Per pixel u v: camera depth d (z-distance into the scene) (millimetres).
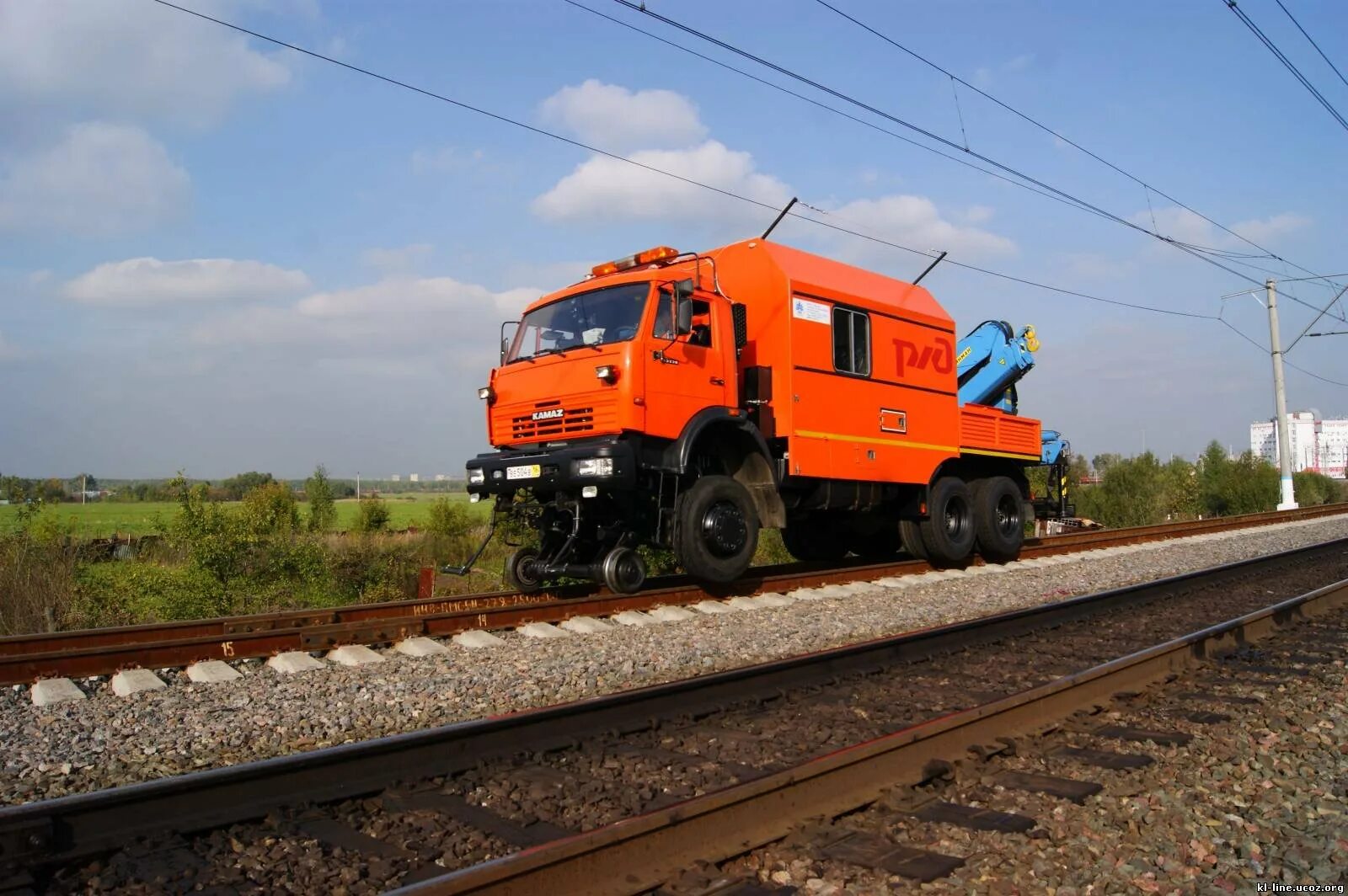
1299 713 6016
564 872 3330
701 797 3824
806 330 11672
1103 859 3734
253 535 14789
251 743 5750
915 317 13641
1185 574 12445
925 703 6266
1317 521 28656
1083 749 5238
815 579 12523
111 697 6676
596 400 9992
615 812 4211
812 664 6930
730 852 3697
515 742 5156
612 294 10430
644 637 8906
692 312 10211
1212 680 7008
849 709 6086
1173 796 4473
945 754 4965
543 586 11156
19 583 13008
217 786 4129
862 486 12711
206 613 13406
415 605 9883
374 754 4605
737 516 11039
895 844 3877
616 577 10070
